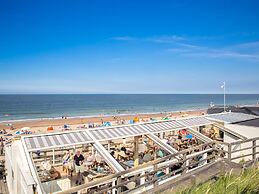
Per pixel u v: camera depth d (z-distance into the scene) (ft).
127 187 31.27
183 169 25.23
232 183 16.80
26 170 26.27
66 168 44.68
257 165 24.02
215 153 31.76
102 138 35.53
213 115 57.82
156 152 48.62
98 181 16.16
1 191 38.93
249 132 48.73
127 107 313.12
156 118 161.38
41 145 30.86
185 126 46.39
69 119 169.68
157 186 22.25
